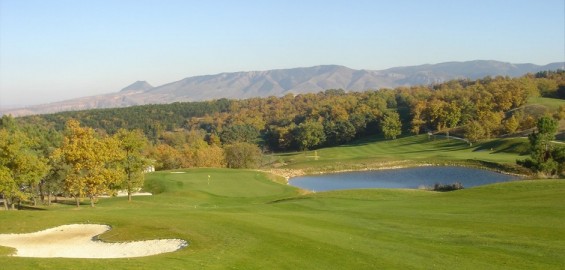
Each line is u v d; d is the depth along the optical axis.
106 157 53.62
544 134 72.56
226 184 74.56
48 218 34.34
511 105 166.50
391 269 20.98
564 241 25.02
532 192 40.88
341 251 23.83
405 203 42.09
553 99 178.38
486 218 31.70
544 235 26.33
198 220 31.64
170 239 27.41
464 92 193.88
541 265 21.31
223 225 29.91
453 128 169.50
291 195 64.75
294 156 155.50
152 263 21.00
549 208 33.31
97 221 33.00
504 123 147.38
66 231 31.61
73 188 54.31
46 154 78.25
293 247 24.50
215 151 127.38
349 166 120.62
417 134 171.25
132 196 65.62
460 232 28.06
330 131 184.00
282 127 197.75
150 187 73.69
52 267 19.33
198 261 21.73
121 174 55.44
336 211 37.84
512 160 105.25
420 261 22.16
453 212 35.03
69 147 53.19
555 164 70.81
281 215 34.81
